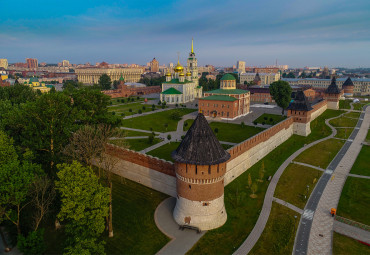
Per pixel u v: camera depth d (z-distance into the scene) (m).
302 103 82.50
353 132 88.12
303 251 32.75
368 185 50.28
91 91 57.84
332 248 33.38
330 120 104.50
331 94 126.44
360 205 43.44
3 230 36.25
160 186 46.56
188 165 34.22
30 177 31.50
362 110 123.88
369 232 36.62
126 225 37.09
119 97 162.12
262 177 52.34
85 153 41.59
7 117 46.72
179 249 32.50
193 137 34.25
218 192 36.03
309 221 39.06
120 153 52.12
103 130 50.72
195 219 35.88
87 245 27.66
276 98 106.50
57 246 33.34
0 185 30.02
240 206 41.97
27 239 30.84
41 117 45.94
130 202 43.00
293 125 84.75
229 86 112.00
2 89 69.81
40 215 35.72
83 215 28.59
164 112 114.94
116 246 33.16
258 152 61.03
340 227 37.75
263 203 43.19
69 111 51.84
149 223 37.50
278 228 36.78
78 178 29.30
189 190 35.50
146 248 32.72
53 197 34.97
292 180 52.06
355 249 33.34
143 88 179.25
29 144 43.41
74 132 46.41
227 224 37.38
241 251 32.31
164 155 61.78
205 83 192.25
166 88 145.75
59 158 44.75
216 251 32.25
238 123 95.88
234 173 51.41
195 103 140.12
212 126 91.44
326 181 52.06
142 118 103.00
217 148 34.59
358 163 61.25
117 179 51.47
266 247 33.06
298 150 69.94
